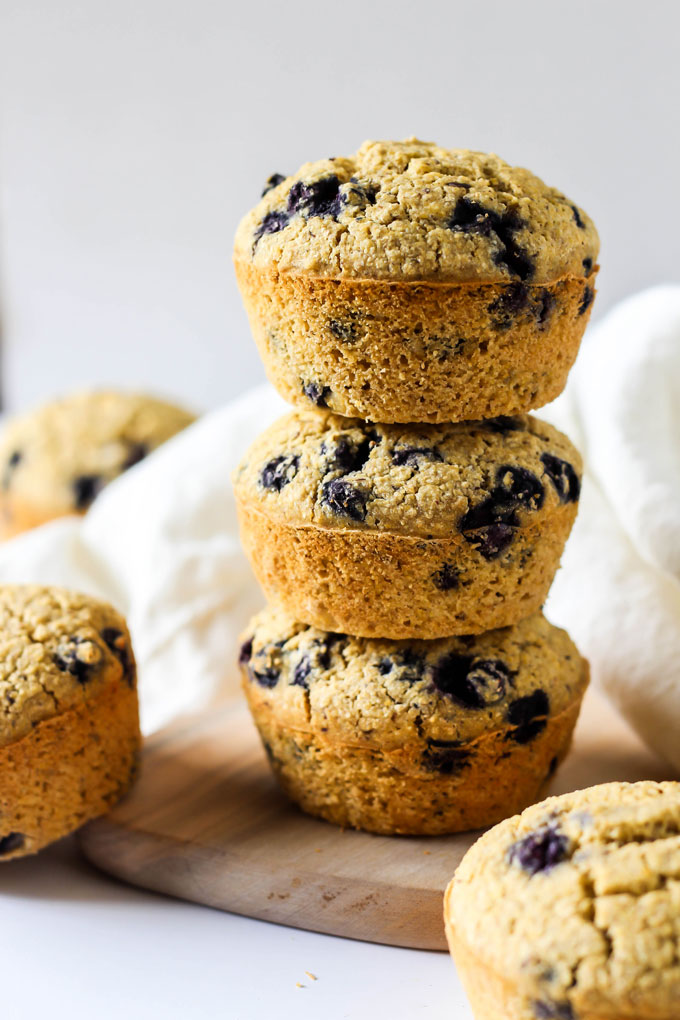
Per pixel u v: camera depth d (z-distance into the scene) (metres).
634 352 0.43
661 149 0.62
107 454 0.59
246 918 0.37
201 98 0.76
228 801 0.39
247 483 0.37
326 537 0.35
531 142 0.65
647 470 0.41
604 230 0.65
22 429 0.62
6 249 0.89
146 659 0.48
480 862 0.32
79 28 0.79
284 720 0.38
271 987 0.34
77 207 0.85
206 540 0.50
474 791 0.37
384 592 0.36
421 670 0.37
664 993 0.29
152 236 0.82
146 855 0.37
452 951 0.32
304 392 0.36
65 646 0.38
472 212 0.34
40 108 0.83
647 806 0.31
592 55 0.62
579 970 0.29
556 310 0.35
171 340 0.85
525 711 0.37
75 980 0.34
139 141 0.80
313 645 0.38
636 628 0.41
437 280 0.34
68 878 0.38
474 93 0.66
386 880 0.35
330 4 0.69
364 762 0.37
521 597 0.36
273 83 0.73
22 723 0.37
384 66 0.68
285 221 0.35
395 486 0.35
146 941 0.36
